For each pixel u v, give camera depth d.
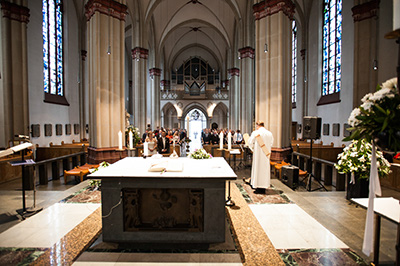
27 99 10.35
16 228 3.92
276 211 4.62
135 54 16.62
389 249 3.24
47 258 3.00
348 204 5.02
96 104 9.40
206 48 31.92
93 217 4.25
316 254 3.13
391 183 6.56
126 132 10.52
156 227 3.39
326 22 14.21
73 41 15.76
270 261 2.93
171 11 21.08
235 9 16.98
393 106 2.16
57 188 7.21
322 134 14.32
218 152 11.85
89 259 2.98
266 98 9.45
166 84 31.58
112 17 9.73
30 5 11.94
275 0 9.06
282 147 9.21
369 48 9.93
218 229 3.32
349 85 11.66
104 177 3.21
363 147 4.87
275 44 9.17
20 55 10.11
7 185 7.22
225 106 31.88
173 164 3.68
